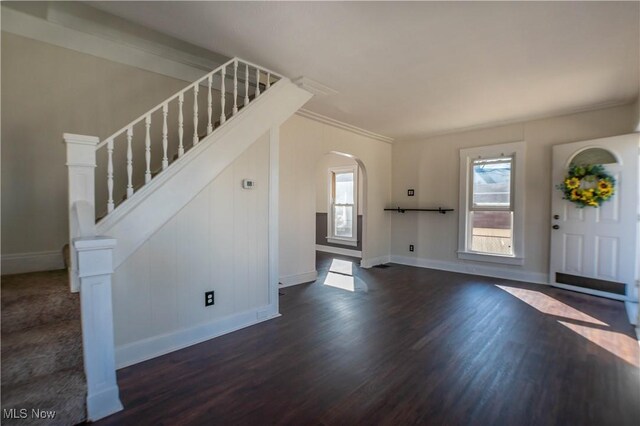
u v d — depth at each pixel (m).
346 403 1.81
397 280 4.68
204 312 2.65
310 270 4.66
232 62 2.96
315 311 3.35
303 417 1.69
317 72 3.02
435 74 3.02
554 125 4.27
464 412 1.73
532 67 2.85
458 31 2.29
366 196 5.54
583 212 3.96
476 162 5.02
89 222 1.79
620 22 2.13
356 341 2.62
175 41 2.88
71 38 2.63
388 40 2.44
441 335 2.74
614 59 2.67
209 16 2.16
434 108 4.02
